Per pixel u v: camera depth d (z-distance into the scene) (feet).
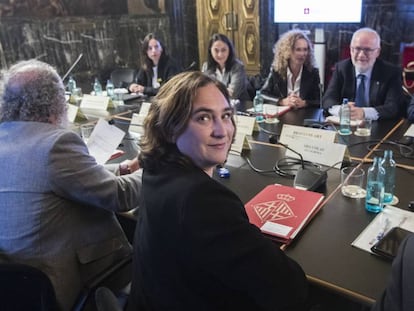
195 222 2.45
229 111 2.93
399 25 13.32
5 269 3.25
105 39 15.94
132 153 6.18
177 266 2.58
